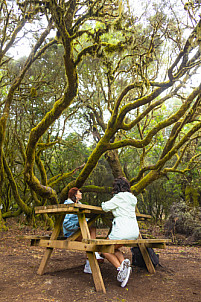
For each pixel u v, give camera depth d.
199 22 5.14
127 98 8.50
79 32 5.46
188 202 11.16
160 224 12.56
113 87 8.26
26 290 3.05
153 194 14.16
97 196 14.39
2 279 3.49
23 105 10.64
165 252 6.18
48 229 10.27
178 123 8.05
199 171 11.52
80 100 10.38
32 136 7.33
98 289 3.01
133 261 4.38
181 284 3.44
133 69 6.36
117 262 3.39
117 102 6.88
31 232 9.37
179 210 9.62
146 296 2.96
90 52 5.77
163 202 13.91
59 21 5.10
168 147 8.17
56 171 13.58
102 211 3.56
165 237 8.95
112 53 6.17
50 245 3.61
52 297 2.82
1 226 9.49
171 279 3.66
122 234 3.32
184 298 2.92
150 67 7.76
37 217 12.59
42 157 12.70
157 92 6.48
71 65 5.75
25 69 8.02
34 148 7.59
